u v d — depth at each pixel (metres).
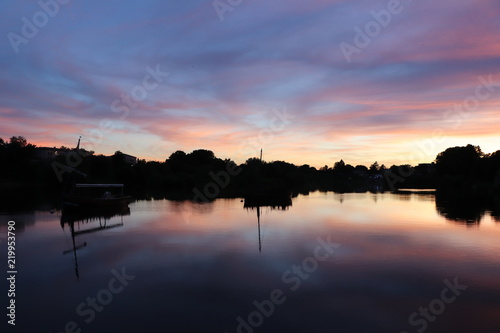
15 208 58.28
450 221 45.31
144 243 31.38
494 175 111.88
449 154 138.88
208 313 16.27
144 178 124.06
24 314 16.28
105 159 112.69
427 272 22.34
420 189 136.62
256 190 107.81
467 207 63.59
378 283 20.25
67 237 34.62
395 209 61.41
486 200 78.12
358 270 22.75
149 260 25.36
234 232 37.19
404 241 32.09
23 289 19.48
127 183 122.69
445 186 132.12
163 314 16.19
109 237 34.44
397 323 15.41
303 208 64.38
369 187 160.75
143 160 150.62
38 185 110.00
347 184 184.00
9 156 119.00
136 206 65.75
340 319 15.73
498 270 22.77
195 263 24.44
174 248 29.25
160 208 62.50
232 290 19.16
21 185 107.81
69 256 26.72
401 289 19.33
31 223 43.94
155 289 19.33
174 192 103.94
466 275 21.75
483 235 35.06
